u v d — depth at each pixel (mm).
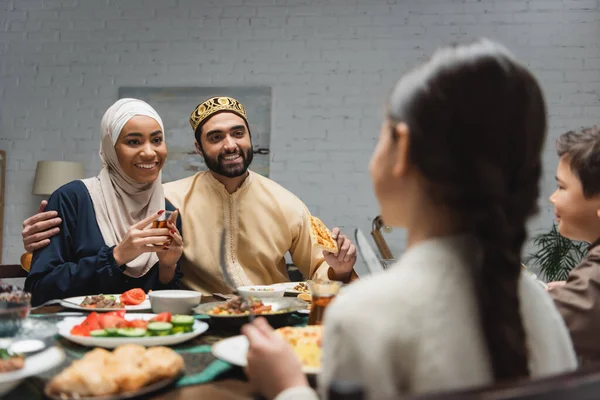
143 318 1276
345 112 4273
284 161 4289
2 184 4410
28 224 1890
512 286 560
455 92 529
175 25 4438
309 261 2338
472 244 567
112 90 4453
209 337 1175
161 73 4426
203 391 809
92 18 4504
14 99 4512
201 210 2244
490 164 530
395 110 580
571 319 1055
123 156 2029
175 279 1989
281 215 2311
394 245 4195
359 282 587
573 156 1215
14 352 884
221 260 1029
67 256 1922
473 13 4195
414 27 4238
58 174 4109
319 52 4312
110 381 747
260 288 1688
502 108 531
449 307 533
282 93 4320
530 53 4145
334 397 323
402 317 522
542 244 3986
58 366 928
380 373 507
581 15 4121
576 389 384
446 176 532
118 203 2078
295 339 922
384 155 604
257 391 763
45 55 4516
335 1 4316
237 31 4391
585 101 4094
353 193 4242
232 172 2234
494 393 363
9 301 1152
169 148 4352
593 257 1108
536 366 610
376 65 4262
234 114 2289
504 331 540
